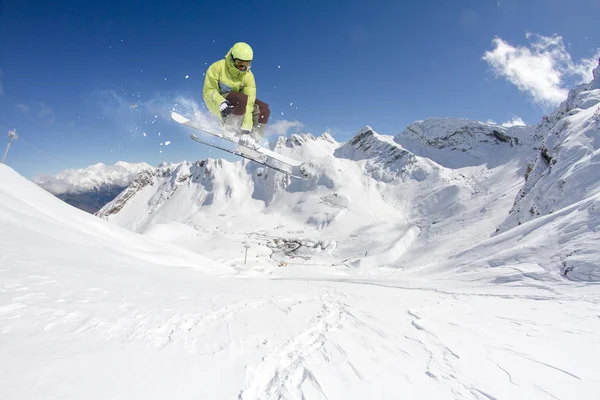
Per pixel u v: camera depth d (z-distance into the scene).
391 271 53.62
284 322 5.45
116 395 2.29
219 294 7.29
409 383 3.40
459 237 57.81
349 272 56.69
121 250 16.52
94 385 2.34
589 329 5.75
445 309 8.20
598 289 9.45
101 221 21.47
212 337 3.99
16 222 8.79
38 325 3.11
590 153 24.83
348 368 3.66
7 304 3.35
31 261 5.53
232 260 66.31
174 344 3.53
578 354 4.43
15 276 4.37
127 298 4.84
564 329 5.80
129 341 3.32
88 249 9.77
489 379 3.57
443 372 3.75
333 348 4.35
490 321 6.61
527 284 12.21
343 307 8.20
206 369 3.07
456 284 15.11
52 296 3.97
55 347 2.77
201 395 2.59
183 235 96.44
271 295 8.84
